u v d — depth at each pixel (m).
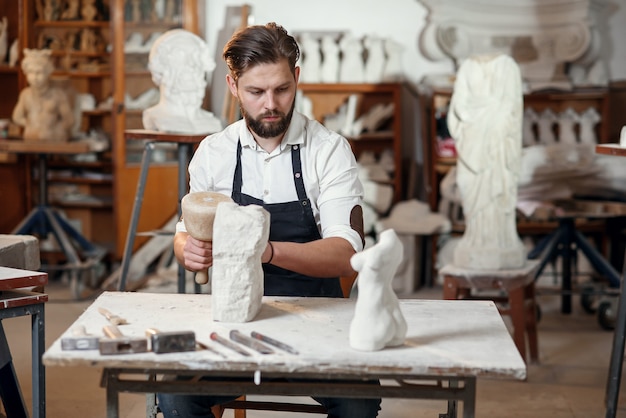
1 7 7.64
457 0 7.09
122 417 4.16
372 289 2.21
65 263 7.25
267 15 7.47
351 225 2.88
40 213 6.71
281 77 2.68
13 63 7.40
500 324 2.46
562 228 6.03
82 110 7.36
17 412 3.39
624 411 4.28
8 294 3.10
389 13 7.34
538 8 7.05
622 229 6.82
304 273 2.70
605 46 7.21
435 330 2.40
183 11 7.14
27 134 6.82
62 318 5.96
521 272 4.88
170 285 6.28
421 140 7.41
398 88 7.02
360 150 7.43
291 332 2.35
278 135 2.80
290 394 2.23
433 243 6.93
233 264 2.43
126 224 6.91
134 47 6.92
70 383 4.66
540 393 4.54
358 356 2.16
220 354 2.16
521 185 6.50
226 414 4.20
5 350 3.28
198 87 5.31
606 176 6.46
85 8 7.36
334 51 7.11
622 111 7.10
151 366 2.13
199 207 2.52
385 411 4.30
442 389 2.20
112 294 2.74
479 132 5.00
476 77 5.02
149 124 5.22
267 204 2.99
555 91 6.87
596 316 6.17
